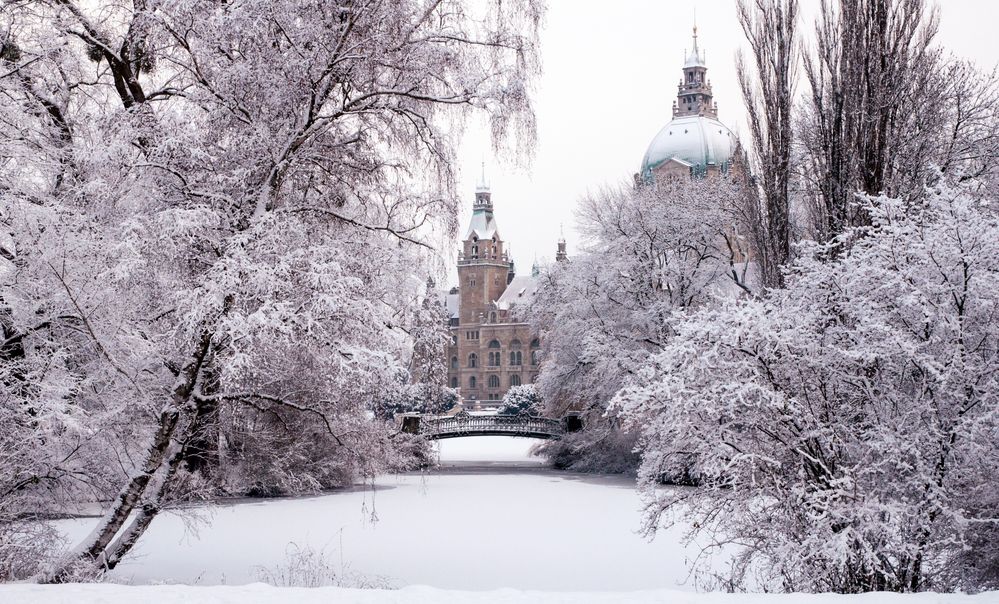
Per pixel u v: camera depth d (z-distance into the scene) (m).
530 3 16.59
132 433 15.26
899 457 12.52
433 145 16.78
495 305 167.75
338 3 15.17
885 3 18.22
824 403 13.38
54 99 16.20
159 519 28.39
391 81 16.30
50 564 13.66
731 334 12.64
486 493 40.69
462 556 23.59
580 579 20.20
